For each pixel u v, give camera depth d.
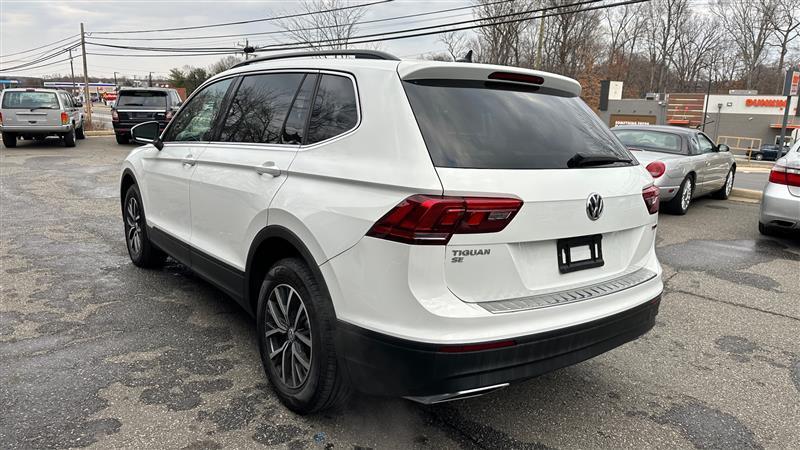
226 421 2.94
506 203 2.40
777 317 4.74
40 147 17.30
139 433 2.80
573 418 3.11
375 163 2.56
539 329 2.50
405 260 2.34
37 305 4.45
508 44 42.03
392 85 2.70
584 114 3.27
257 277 3.40
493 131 2.69
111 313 4.33
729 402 3.35
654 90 69.56
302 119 3.15
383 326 2.43
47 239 6.51
